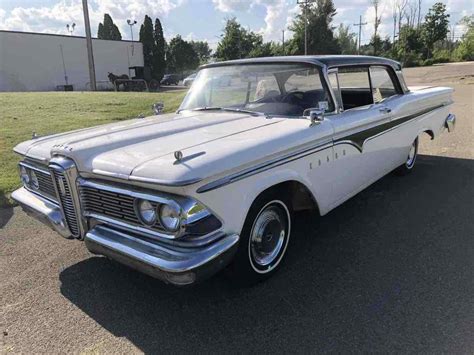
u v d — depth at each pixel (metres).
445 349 2.48
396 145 5.09
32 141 3.71
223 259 2.68
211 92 4.41
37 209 3.49
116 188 2.78
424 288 3.12
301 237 4.06
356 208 4.77
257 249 3.20
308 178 3.47
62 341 2.71
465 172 6.05
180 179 2.46
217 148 2.86
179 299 3.12
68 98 15.91
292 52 57.91
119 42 45.53
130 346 2.64
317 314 2.87
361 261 3.57
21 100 14.96
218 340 2.66
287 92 3.96
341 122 3.85
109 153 3.00
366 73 4.52
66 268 3.64
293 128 3.40
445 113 6.54
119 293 3.23
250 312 2.93
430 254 3.64
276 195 3.24
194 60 79.69
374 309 2.89
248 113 4.00
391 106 4.86
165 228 2.61
